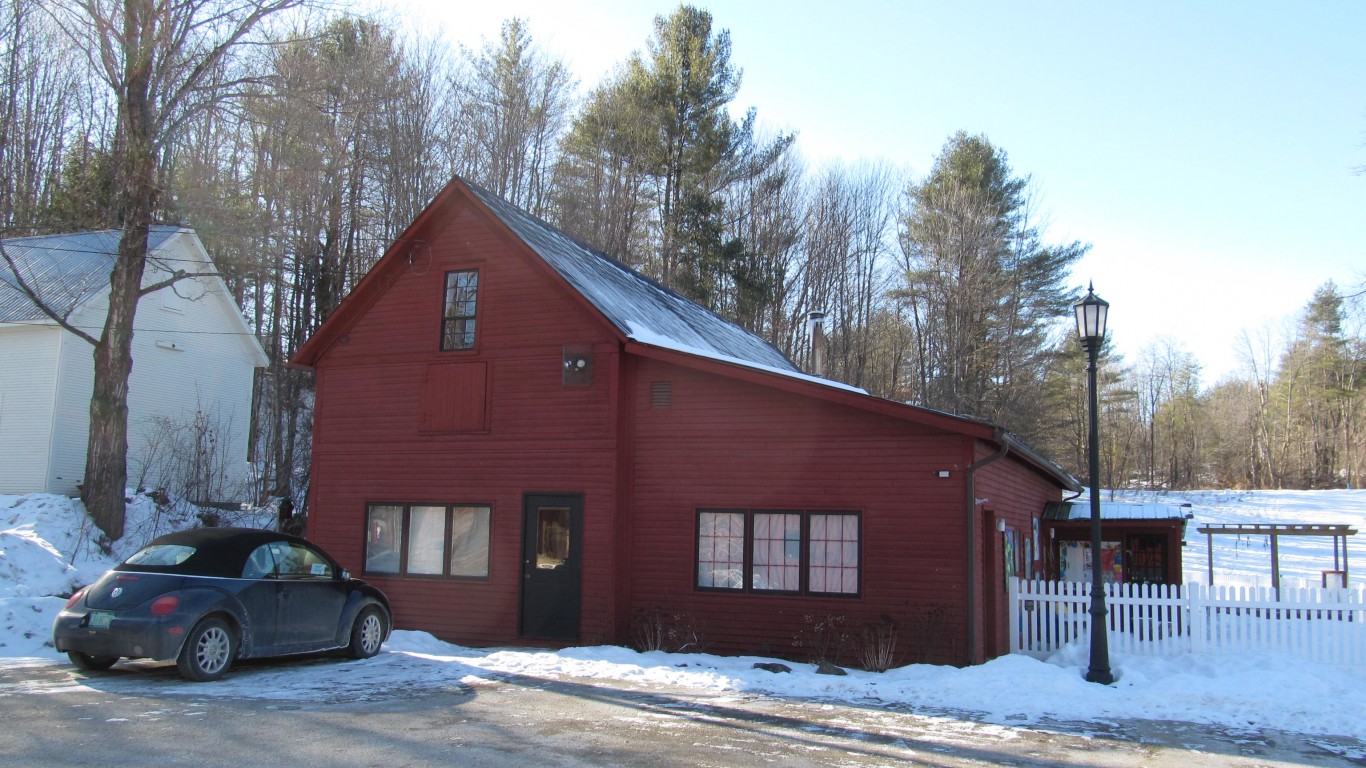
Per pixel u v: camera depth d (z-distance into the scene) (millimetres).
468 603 15969
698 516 15109
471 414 16359
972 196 45219
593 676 11828
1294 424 69500
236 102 21453
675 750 8031
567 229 38438
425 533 16547
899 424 14078
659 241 40969
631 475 15500
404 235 16969
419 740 8031
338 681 10977
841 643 13938
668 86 40625
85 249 27469
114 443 20703
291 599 11750
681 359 15008
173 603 10445
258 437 33312
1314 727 9836
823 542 14383
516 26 39438
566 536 15562
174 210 25812
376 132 31844
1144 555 21000
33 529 19234
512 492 15906
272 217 28547
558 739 8305
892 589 13812
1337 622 12867
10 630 13242
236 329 30062
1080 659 13531
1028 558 18062
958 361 43438
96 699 9367
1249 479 70625
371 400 17188
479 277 16672
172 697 9555
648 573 15195
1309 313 69125
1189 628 13672
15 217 32781
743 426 14992
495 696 10359
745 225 45594
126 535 21031
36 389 24516
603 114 39781
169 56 19516
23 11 32594
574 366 15672
